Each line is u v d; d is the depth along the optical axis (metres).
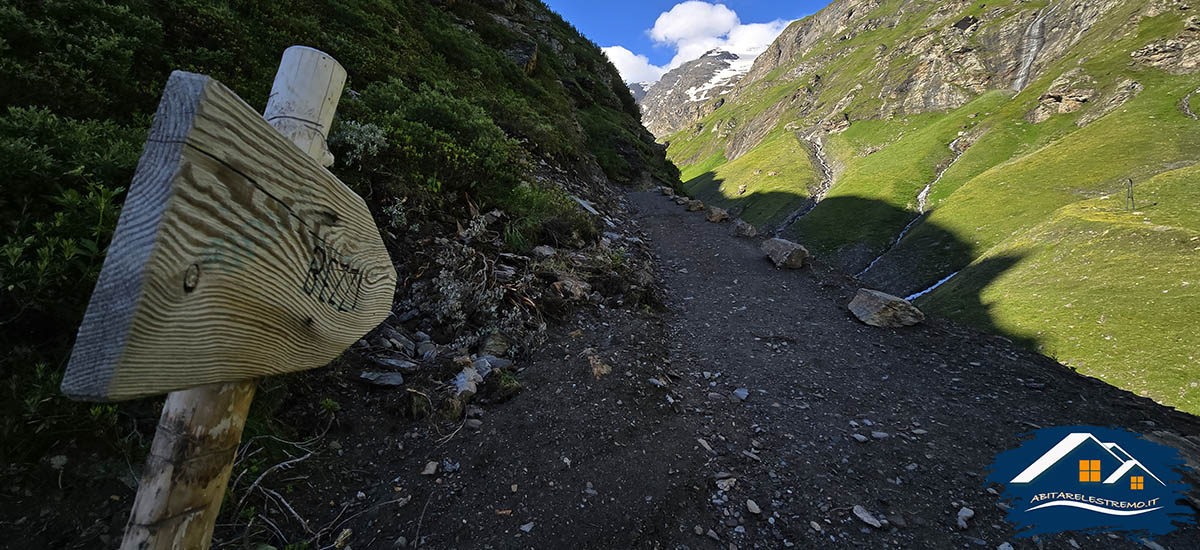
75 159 2.88
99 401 0.62
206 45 6.50
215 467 1.08
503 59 18.02
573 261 7.10
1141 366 24.47
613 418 4.02
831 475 3.76
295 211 1.09
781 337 6.60
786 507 3.37
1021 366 5.82
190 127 0.70
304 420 3.28
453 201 6.80
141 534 0.98
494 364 4.56
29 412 2.12
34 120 2.99
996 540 3.14
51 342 2.43
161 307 0.68
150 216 0.67
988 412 4.81
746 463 3.84
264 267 0.99
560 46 28.36
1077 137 76.62
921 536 3.16
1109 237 37.12
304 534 2.60
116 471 2.30
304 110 1.41
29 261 2.34
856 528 3.21
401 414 3.65
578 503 3.11
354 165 5.73
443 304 4.94
